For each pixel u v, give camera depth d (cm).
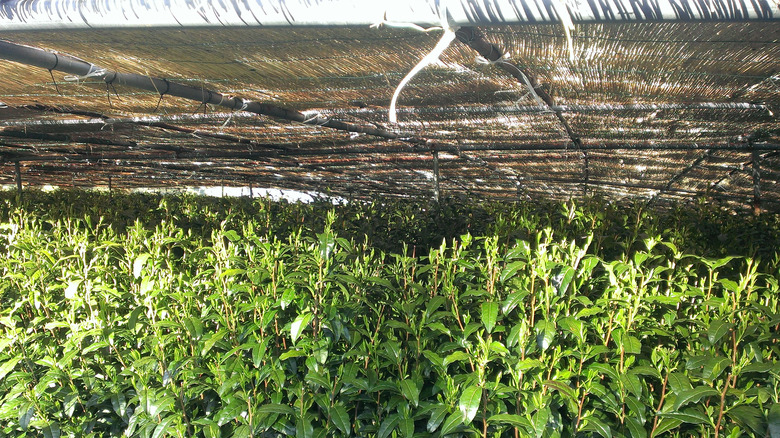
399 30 357
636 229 392
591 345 245
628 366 220
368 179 1788
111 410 280
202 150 1242
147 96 644
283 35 373
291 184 2173
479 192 1897
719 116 629
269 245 284
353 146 1088
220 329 279
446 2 223
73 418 276
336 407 233
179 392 247
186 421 245
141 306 271
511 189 1769
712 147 795
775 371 195
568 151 983
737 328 230
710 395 203
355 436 251
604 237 382
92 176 2077
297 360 266
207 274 302
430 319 255
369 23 242
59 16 278
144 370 254
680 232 421
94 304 296
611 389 223
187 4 256
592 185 1452
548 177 1405
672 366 228
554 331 221
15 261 342
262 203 688
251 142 1054
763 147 765
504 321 272
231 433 253
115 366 293
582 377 235
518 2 213
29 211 718
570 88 543
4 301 353
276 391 253
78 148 1223
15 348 295
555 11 214
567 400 221
